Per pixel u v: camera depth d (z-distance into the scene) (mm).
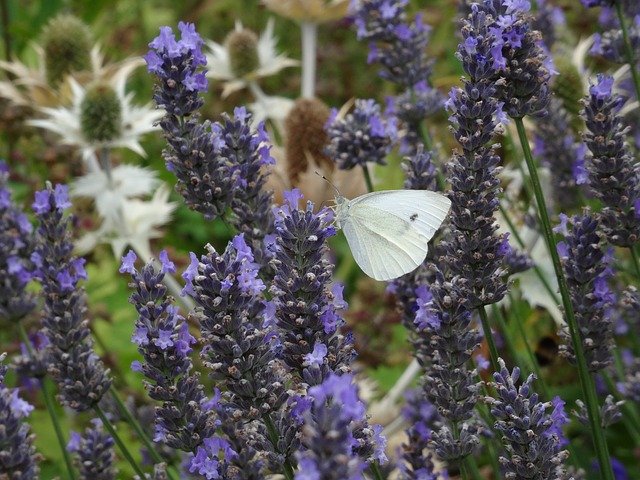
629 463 580
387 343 629
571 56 617
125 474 565
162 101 448
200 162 452
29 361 472
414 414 488
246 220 459
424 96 531
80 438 460
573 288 443
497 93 432
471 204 426
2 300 470
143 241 624
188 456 457
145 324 413
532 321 598
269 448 407
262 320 411
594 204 596
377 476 422
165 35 444
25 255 482
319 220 410
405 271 467
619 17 502
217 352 405
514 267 498
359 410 353
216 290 401
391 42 533
